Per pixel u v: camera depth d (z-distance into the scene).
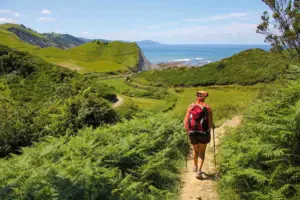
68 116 18.11
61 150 8.05
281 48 12.82
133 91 97.69
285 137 4.80
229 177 5.25
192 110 6.41
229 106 18.58
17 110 21.00
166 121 11.34
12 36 192.62
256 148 5.08
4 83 65.88
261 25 12.84
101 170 5.70
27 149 9.75
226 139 8.26
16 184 5.20
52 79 67.62
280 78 12.06
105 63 172.62
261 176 4.59
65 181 4.98
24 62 72.88
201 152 6.42
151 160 6.57
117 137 8.81
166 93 89.12
